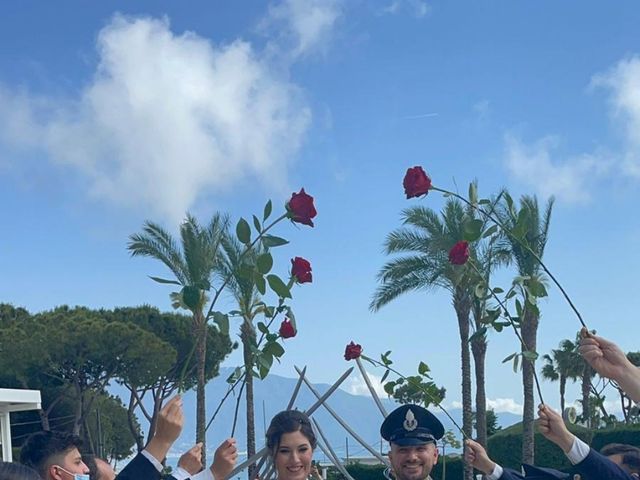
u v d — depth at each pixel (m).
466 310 14.30
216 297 2.49
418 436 2.60
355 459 19.08
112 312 21.42
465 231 2.58
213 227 13.10
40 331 18.39
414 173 2.52
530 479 2.92
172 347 19.64
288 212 2.40
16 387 19.17
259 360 2.56
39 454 2.31
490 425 23.75
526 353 2.59
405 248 13.69
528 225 2.45
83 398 19.67
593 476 2.14
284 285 2.42
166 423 2.12
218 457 2.31
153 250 13.75
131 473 2.08
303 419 2.47
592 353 1.88
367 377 4.28
